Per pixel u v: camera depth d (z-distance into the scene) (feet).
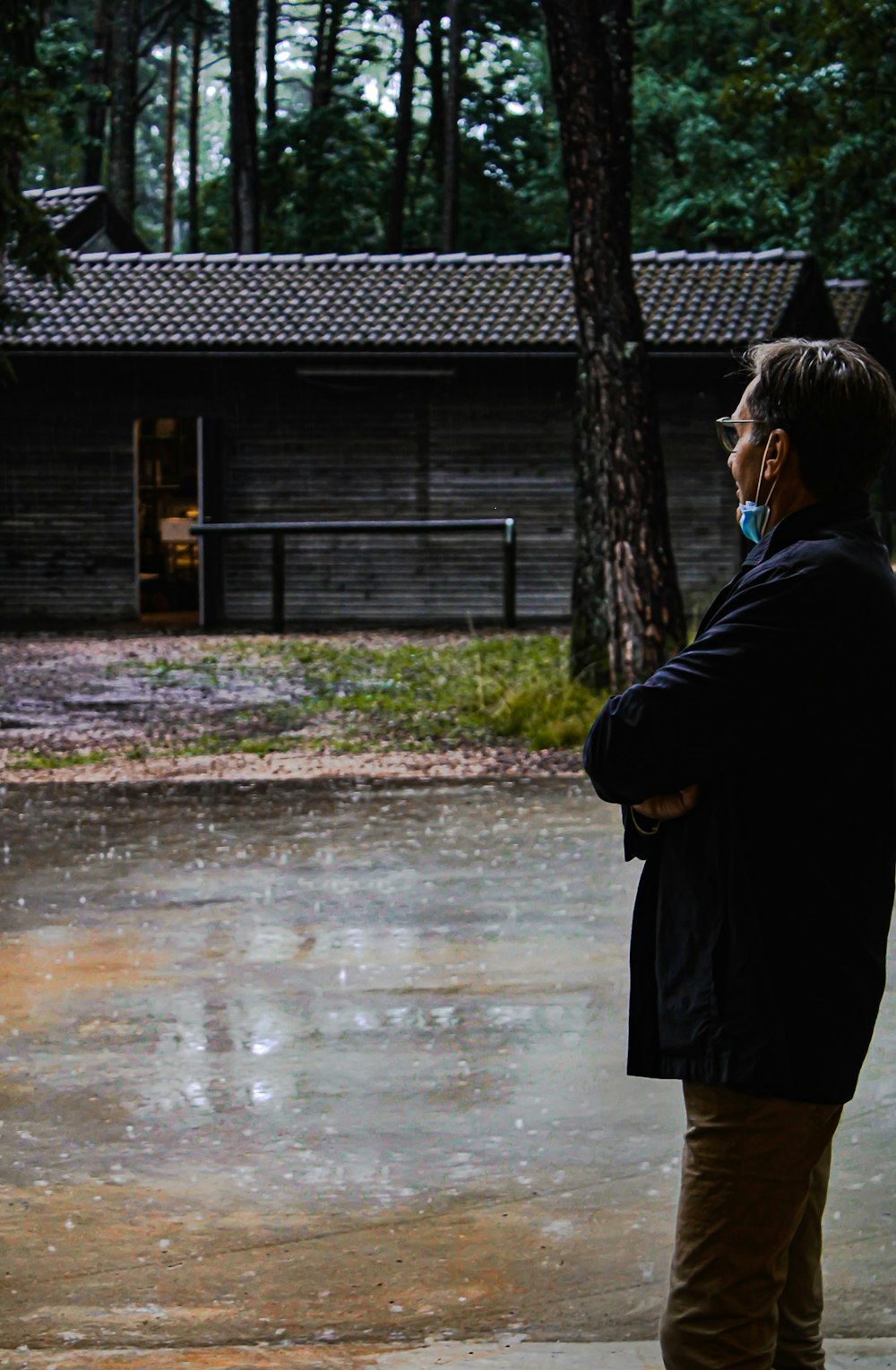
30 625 78.84
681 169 138.62
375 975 21.68
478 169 167.02
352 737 43.93
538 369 76.84
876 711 8.88
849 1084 8.87
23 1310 12.59
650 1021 9.34
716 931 8.85
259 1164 15.43
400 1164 15.39
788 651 8.74
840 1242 13.60
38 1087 17.53
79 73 154.20
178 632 75.15
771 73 93.40
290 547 78.59
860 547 9.06
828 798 8.82
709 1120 8.98
